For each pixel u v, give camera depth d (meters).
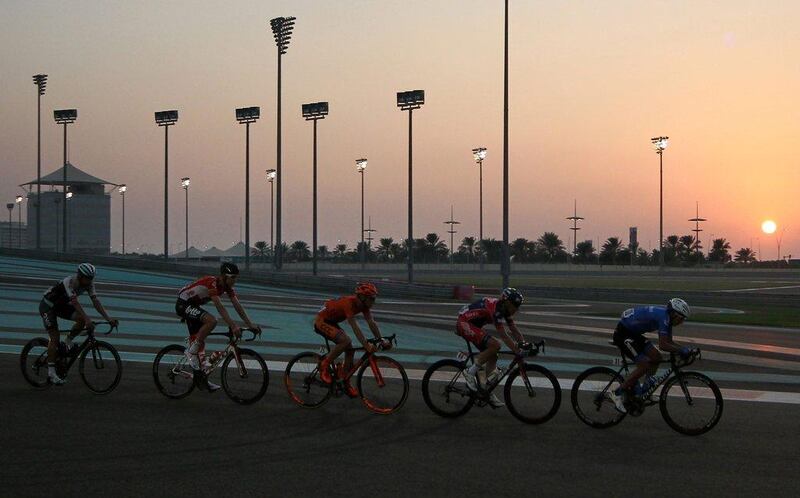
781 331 23.48
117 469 7.20
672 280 76.12
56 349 10.98
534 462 7.59
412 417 9.66
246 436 8.56
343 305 9.81
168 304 27.16
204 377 10.41
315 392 10.09
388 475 7.08
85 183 128.50
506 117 36.28
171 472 7.11
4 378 12.20
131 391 11.22
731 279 79.94
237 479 6.91
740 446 8.34
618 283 68.00
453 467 7.38
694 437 8.77
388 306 31.92
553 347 18.03
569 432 8.94
